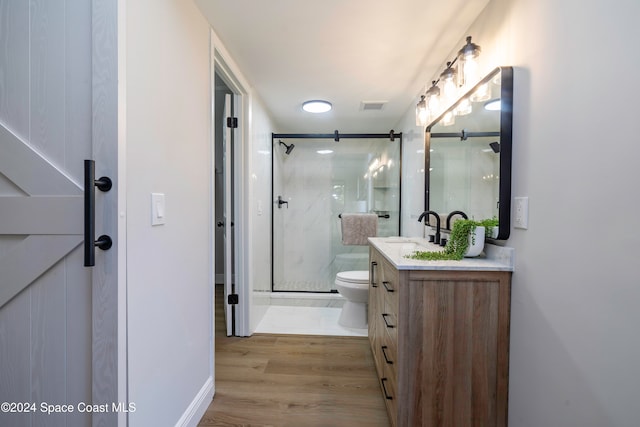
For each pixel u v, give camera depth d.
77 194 0.93
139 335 1.02
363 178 3.63
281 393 1.69
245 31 1.65
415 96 2.55
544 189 1.02
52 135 0.94
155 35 1.11
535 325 1.06
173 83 1.23
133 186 0.99
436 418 1.22
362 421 1.48
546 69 1.01
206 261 1.57
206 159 1.56
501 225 1.22
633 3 0.71
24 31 0.94
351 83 2.31
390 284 1.41
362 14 1.49
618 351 0.76
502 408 1.21
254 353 2.16
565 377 0.93
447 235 1.86
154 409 1.11
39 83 0.94
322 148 3.67
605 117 0.79
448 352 1.21
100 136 0.91
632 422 0.73
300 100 2.68
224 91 2.91
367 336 2.45
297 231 3.67
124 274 0.94
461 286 1.21
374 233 3.21
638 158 0.71
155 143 1.11
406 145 2.93
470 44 1.38
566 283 0.92
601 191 0.80
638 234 0.71
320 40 1.73
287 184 3.68
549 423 0.99
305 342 2.34
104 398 0.93
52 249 0.94
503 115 1.21
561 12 0.94
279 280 3.46
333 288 3.57
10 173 0.95
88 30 0.92
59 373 0.96
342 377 1.86
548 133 1.00
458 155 1.71
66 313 0.95
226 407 1.58
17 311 0.97
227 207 2.41
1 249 0.96
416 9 1.45
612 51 0.77
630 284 0.73
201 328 1.51
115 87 0.91
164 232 1.17
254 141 2.49
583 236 0.86
